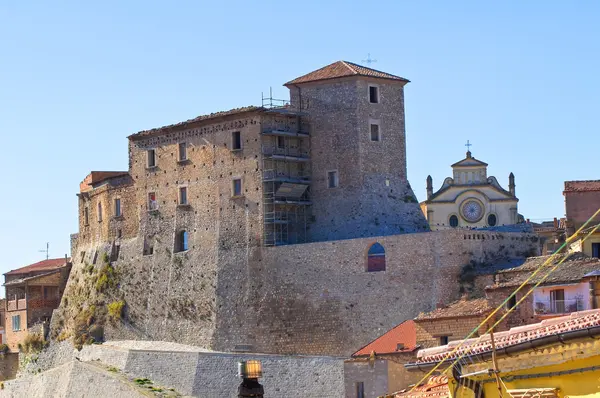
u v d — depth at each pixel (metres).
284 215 129.25
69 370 121.69
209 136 134.25
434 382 50.97
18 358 162.38
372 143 130.12
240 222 130.00
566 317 40.84
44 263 179.12
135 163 144.12
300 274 123.44
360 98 129.88
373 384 100.88
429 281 115.38
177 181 137.88
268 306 125.50
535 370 38.12
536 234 123.19
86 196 154.62
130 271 143.12
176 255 136.62
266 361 115.19
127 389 110.62
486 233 116.75
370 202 128.75
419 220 131.75
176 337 134.75
